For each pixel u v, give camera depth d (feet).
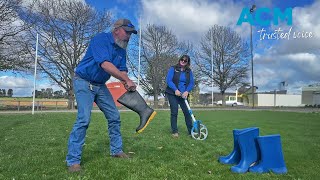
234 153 13.87
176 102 22.65
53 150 16.31
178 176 11.62
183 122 32.53
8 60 87.10
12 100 101.04
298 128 28.76
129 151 16.11
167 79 22.74
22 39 89.51
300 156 15.44
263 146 12.59
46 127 28.55
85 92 13.26
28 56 91.15
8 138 20.74
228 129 26.71
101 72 13.37
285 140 20.58
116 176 11.52
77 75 13.39
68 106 103.35
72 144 12.66
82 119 12.92
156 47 131.23
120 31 13.50
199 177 11.62
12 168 12.44
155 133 23.63
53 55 101.24
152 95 139.03
